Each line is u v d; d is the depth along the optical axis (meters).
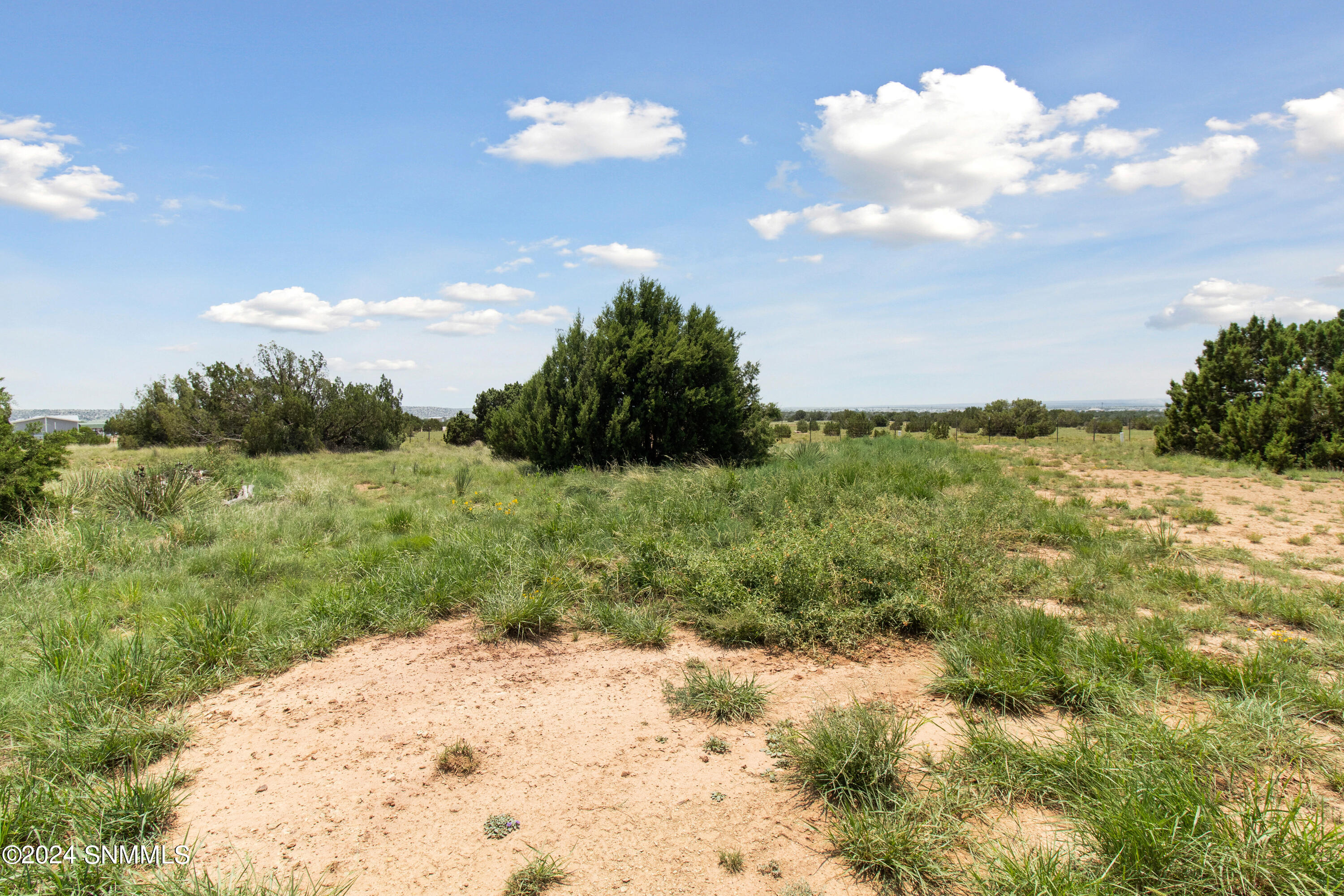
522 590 5.23
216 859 2.38
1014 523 7.49
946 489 9.75
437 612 5.21
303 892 2.19
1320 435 16.48
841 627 4.42
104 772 2.94
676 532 6.49
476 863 2.35
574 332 16.69
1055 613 4.83
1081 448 22.98
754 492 8.37
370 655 4.40
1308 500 11.14
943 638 4.28
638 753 3.09
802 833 2.47
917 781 2.71
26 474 7.91
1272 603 4.97
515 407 16.91
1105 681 3.38
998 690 3.38
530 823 2.57
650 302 16.88
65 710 3.29
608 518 7.72
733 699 3.47
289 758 3.10
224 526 8.23
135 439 26.12
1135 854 2.08
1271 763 2.74
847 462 11.06
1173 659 3.66
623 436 15.37
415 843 2.46
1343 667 3.78
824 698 3.61
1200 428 20.22
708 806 2.65
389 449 27.69
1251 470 16.28
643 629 4.58
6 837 2.32
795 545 5.10
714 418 15.62
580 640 4.66
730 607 4.79
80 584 5.80
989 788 2.62
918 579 5.05
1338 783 2.58
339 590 5.27
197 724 3.44
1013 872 2.08
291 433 25.08
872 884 2.20
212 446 22.92
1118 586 5.43
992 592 4.96
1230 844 2.07
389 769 2.98
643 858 2.35
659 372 15.44
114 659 3.78
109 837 2.45
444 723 3.42
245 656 4.23
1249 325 21.02
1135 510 9.64
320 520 8.75
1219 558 6.66
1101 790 2.41
